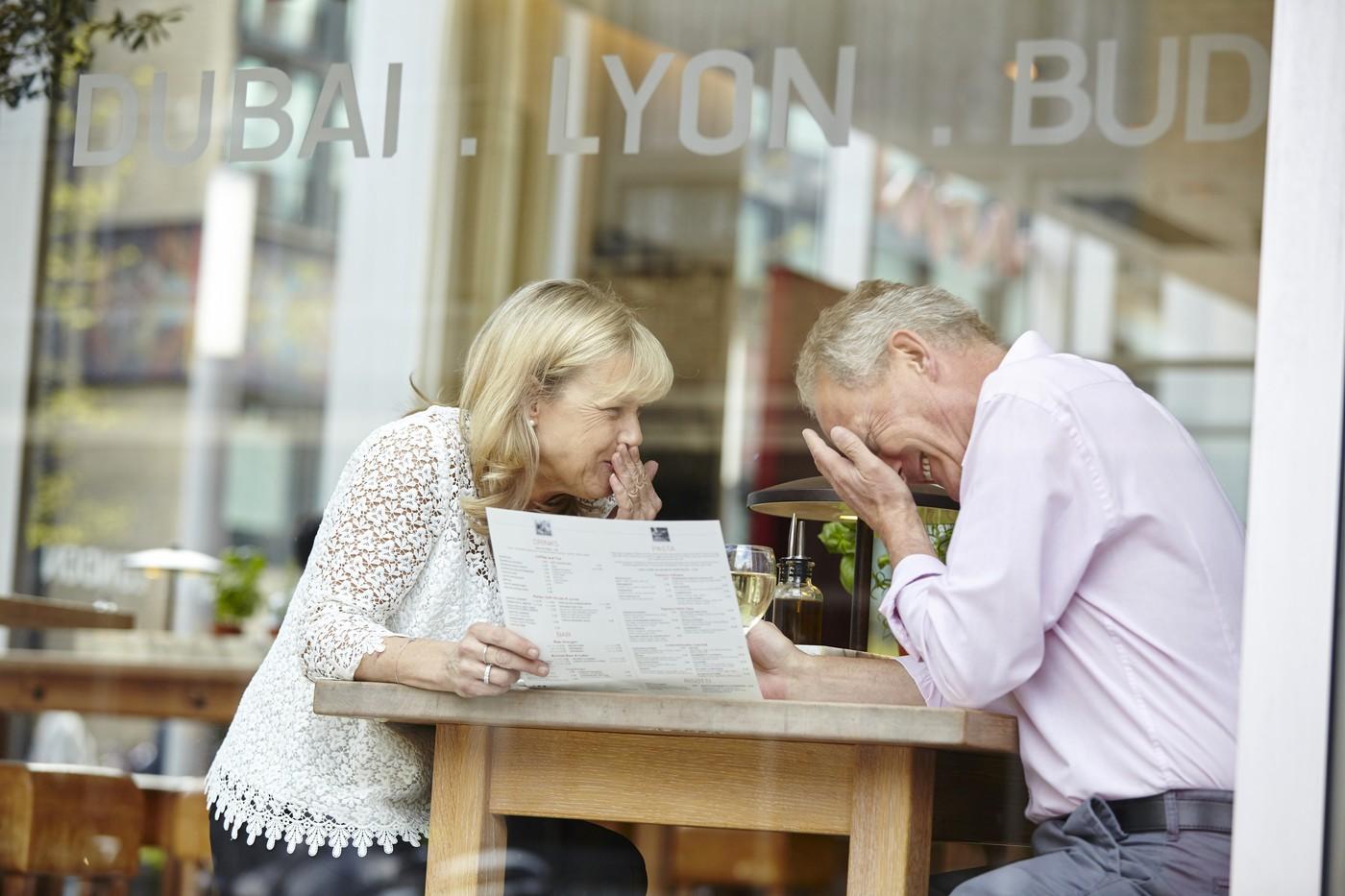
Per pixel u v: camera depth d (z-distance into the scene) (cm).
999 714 178
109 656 438
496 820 194
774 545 232
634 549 172
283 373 785
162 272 627
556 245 834
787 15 375
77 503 495
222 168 577
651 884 211
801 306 802
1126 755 182
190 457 698
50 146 318
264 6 318
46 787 332
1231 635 182
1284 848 164
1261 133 208
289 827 207
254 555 555
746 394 784
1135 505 185
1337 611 165
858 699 194
